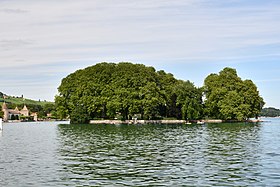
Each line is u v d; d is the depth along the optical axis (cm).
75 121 17162
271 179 3459
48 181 3456
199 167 4116
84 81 17475
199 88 18200
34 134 10281
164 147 6209
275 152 5372
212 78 18212
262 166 4134
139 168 4097
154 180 3475
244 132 10194
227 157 4881
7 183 3375
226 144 6650
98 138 8356
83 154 5356
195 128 12488
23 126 16762
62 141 7681
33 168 4131
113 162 4544
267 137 8288
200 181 3412
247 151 5531
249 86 17962
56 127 14675
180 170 3950
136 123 16700
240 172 3803
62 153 5500
